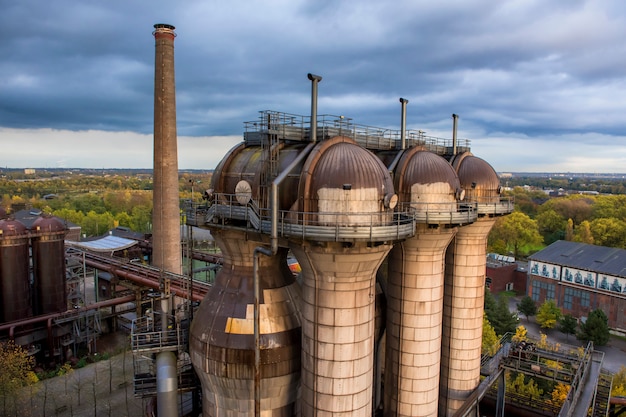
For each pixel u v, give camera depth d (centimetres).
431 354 3666
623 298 8644
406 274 3584
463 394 4516
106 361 6850
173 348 3288
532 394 5122
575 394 3819
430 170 3428
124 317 8544
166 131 7138
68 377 6322
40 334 6694
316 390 2755
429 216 3316
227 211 2912
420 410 3681
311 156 2634
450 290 4497
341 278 2625
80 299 8150
